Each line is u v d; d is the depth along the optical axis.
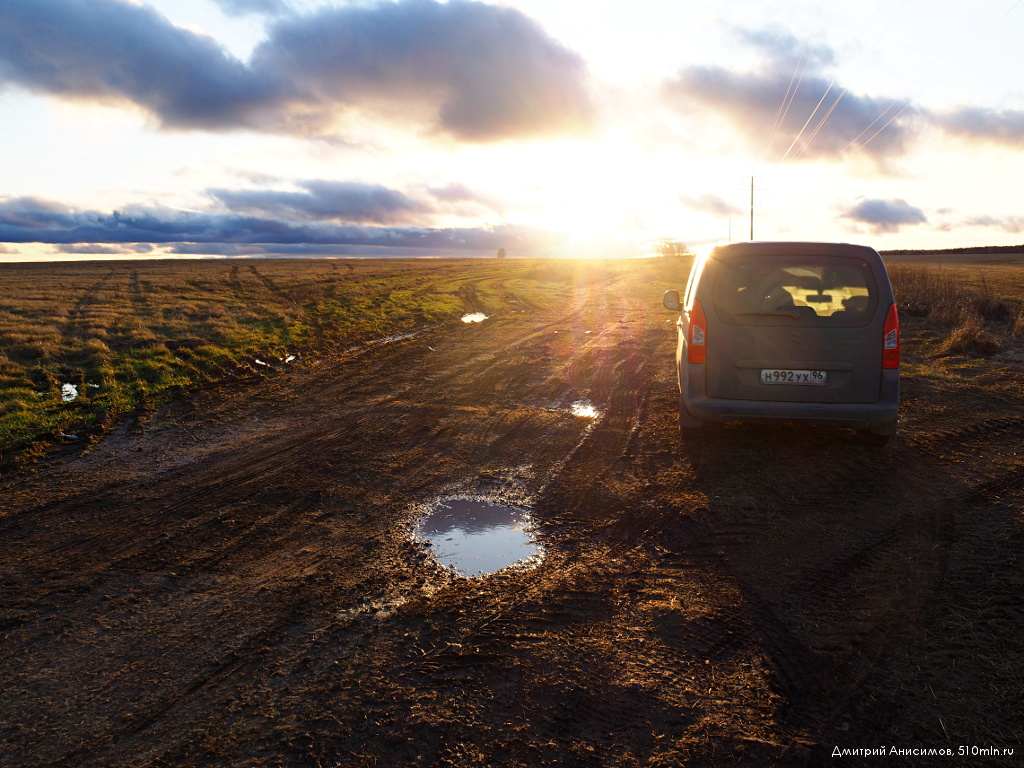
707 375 5.54
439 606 3.35
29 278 35.12
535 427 6.94
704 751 2.32
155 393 8.80
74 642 3.09
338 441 6.53
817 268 5.36
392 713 2.53
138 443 6.61
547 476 5.38
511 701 2.60
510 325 16.42
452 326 16.39
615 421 7.13
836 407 5.29
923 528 4.19
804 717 2.49
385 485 5.25
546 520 4.50
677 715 2.51
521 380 9.53
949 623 3.11
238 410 7.97
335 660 2.89
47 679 2.80
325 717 2.51
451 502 4.86
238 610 3.36
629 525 4.36
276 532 4.36
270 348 12.55
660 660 2.86
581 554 3.96
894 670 2.77
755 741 2.36
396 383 9.50
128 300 21.94
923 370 9.52
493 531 4.33
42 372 9.86
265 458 6.03
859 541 4.02
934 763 2.25
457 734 2.41
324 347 13.06
